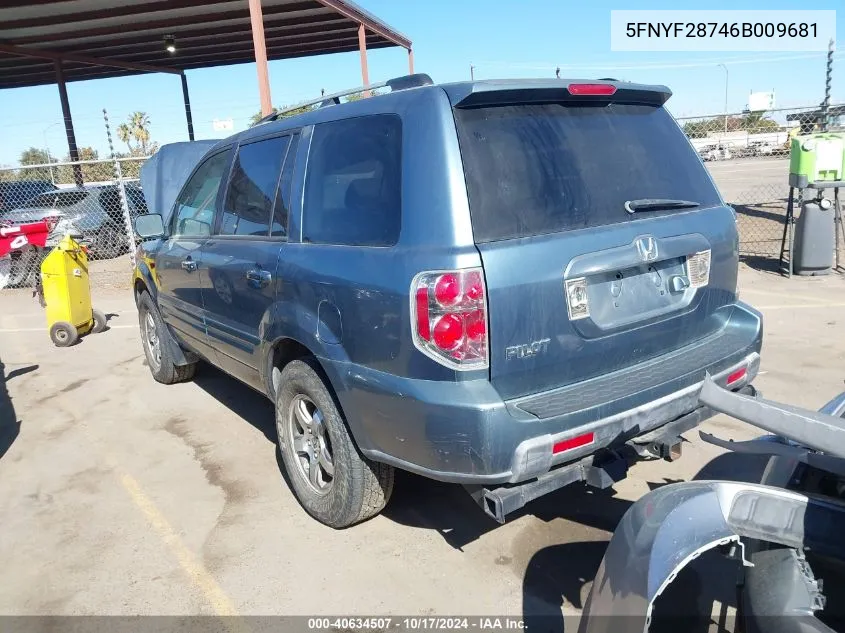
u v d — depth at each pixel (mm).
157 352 6180
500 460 2527
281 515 3752
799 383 5160
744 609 2117
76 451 4812
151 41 15805
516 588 3035
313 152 3404
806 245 8633
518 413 2566
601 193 2941
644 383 2838
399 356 2705
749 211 13773
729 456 4145
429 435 2621
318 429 3490
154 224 5242
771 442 2404
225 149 4492
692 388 2973
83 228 14734
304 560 3314
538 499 3770
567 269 2682
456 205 2594
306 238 3361
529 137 2840
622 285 2891
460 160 2645
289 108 4020
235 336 4160
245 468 4371
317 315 3162
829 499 1963
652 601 1796
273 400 3887
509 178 2721
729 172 24094
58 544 3596
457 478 2615
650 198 3117
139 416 5441
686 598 2719
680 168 3359
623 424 2721
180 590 3145
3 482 4375
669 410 2885
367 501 3328
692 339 3256
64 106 17688
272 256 3543
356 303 2883
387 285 2725
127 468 4480
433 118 2715
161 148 10828
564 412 2598
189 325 5020
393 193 2834
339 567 3244
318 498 3555
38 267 10625
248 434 4941
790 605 1955
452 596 2998
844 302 7453
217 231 4406
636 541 1934
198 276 4559
